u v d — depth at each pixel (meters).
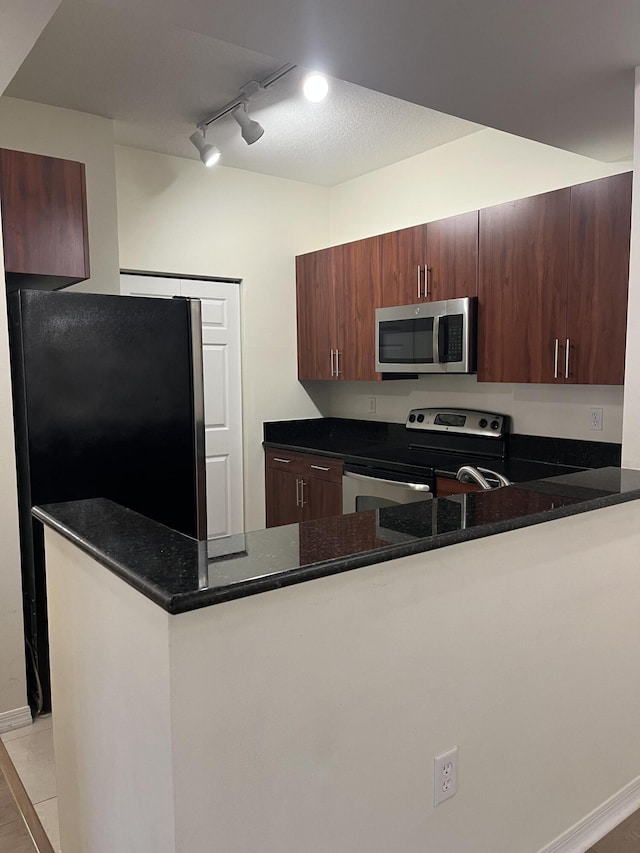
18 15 1.67
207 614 1.04
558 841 1.70
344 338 4.20
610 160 2.94
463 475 1.94
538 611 1.58
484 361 3.30
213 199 4.14
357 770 1.26
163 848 1.09
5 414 2.38
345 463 3.83
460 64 1.96
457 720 1.43
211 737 1.06
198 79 2.86
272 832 1.15
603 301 2.76
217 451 4.38
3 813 1.97
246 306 4.36
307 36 1.79
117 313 2.56
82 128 3.26
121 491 2.60
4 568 2.41
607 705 1.81
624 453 2.15
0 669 2.43
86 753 1.43
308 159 4.01
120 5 1.62
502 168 3.50
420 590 1.33
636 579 1.85
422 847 1.39
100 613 1.28
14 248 2.53
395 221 4.16
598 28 1.74
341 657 1.21
